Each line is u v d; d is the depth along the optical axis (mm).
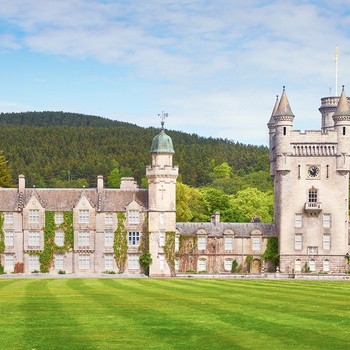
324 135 114062
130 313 41156
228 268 115188
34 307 44562
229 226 116562
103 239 109562
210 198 153500
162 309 43531
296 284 75688
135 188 113312
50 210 109188
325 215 113938
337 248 113562
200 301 49625
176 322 37031
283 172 113750
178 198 141000
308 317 39281
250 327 35188
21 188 111000
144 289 64062
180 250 114688
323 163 114000
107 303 47719
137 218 109875
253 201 160000
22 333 33156
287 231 113625
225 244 115375
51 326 35406
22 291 60125
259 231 115625
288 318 38812
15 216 108688
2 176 138875
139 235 109812
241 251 115312
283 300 50688
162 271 108125
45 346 29844
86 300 50281
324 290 63375
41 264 108375
